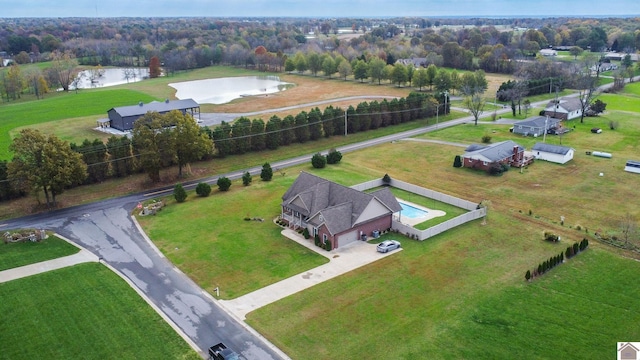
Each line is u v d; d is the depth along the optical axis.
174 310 42.47
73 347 37.53
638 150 90.12
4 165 67.31
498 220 61.12
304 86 174.88
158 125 74.12
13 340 38.38
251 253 52.91
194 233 57.94
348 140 101.44
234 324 40.47
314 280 47.19
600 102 118.56
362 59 191.38
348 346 37.62
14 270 49.06
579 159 85.56
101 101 142.88
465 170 81.12
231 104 139.38
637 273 48.22
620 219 60.88
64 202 68.06
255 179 78.19
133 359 36.19
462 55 199.88
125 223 61.12
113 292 45.12
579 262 50.38
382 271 48.81
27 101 147.00
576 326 39.88
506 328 39.62
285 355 36.66
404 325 40.12
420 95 118.75
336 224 53.84
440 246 54.22
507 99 136.12
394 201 59.50
